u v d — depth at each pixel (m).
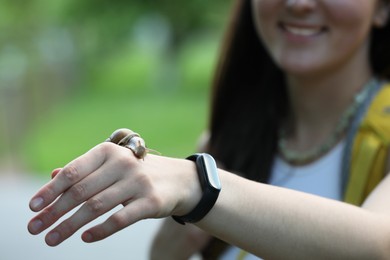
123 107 19.84
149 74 28.14
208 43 34.72
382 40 2.27
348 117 2.19
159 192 1.41
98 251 6.77
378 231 1.50
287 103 2.38
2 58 22.02
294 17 2.13
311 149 2.24
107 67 29.47
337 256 1.48
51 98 19.47
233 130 2.41
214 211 1.48
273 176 2.29
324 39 2.14
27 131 15.36
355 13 2.10
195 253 2.36
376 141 2.04
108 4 25.80
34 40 23.94
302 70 2.16
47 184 1.38
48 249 6.83
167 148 12.82
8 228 7.48
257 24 2.24
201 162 1.49
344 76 2.21
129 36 26.84
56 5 26.41
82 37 27.14
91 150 1.41
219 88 2.50
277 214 1.48
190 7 24.73
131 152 1.44
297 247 1.48
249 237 1.49
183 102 20.81
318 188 2.18
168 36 25.23
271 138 2.33
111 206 1.39
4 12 23.05
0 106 12.42
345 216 1.50
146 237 7.20
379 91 2.18
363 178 2.03
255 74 2.46
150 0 25.12
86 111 19.34
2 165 12.01
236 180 1.51
